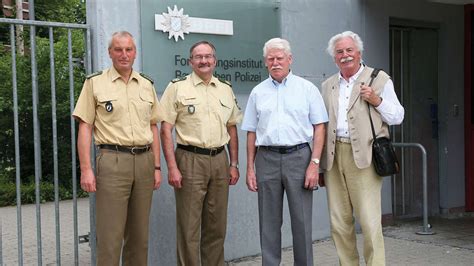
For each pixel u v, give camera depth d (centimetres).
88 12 439
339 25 603
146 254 393
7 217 884
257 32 532
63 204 990
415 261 513
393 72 676
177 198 418
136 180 375
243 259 531
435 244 573
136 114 373
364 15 626
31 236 730
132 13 453
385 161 386
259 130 405
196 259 414
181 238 418
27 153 1059
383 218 650
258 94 406
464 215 724
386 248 559
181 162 410
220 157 416
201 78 414
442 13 701
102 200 370
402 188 690
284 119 395
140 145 375
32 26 405
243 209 532
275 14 546
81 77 560
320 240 594
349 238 412
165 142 408
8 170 1069
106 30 438
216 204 420
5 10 1612
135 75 381
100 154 372
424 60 701
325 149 405
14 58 400
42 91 963
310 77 578
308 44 575
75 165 428
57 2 1587
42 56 952
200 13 491
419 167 702
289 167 396
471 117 729
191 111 406
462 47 725
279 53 393
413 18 670
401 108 390
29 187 1025
